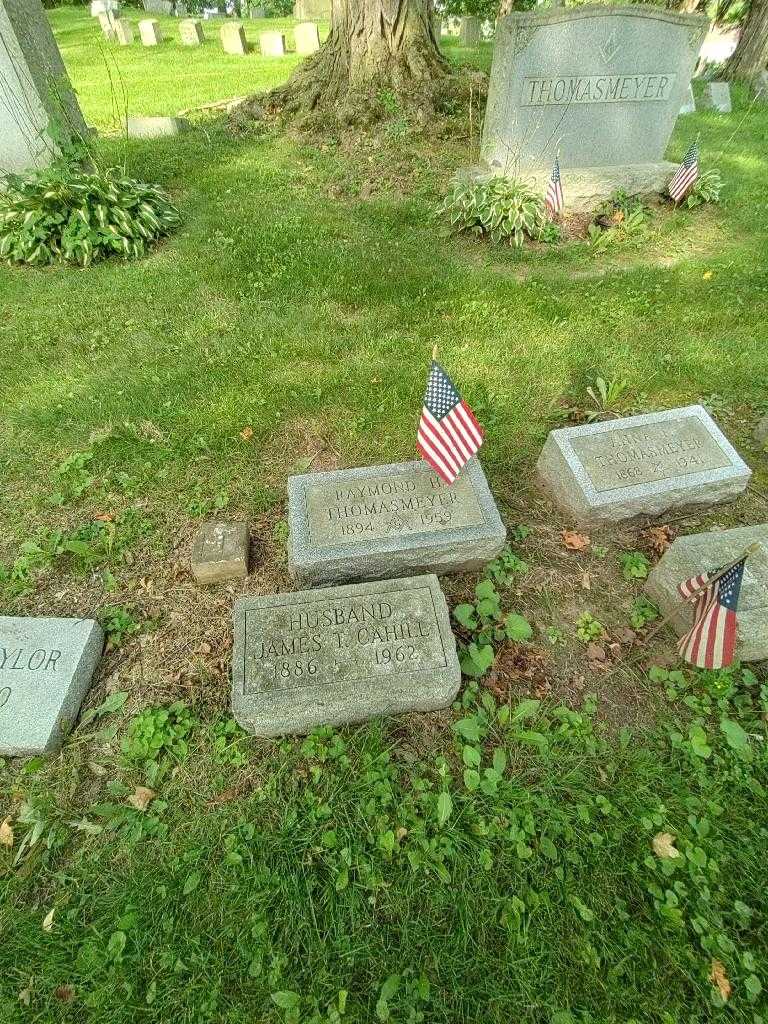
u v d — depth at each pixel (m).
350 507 3.73
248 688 2.97
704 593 2.92
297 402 5.00
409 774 2.97
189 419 4.86
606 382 5.28
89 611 3.71
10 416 4.98
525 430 4.87
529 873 2.61
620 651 3.51
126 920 2.49
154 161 9.44
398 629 3.19
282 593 3.52
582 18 6.96
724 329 5.95
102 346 5.75
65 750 3.07
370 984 2.34
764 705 3.22
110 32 21.11
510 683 3.35
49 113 7.63
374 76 10.27
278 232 7.42
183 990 2.34
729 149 10.79
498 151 8.06
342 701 2.98
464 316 5.96
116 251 7.30
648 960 2.39
